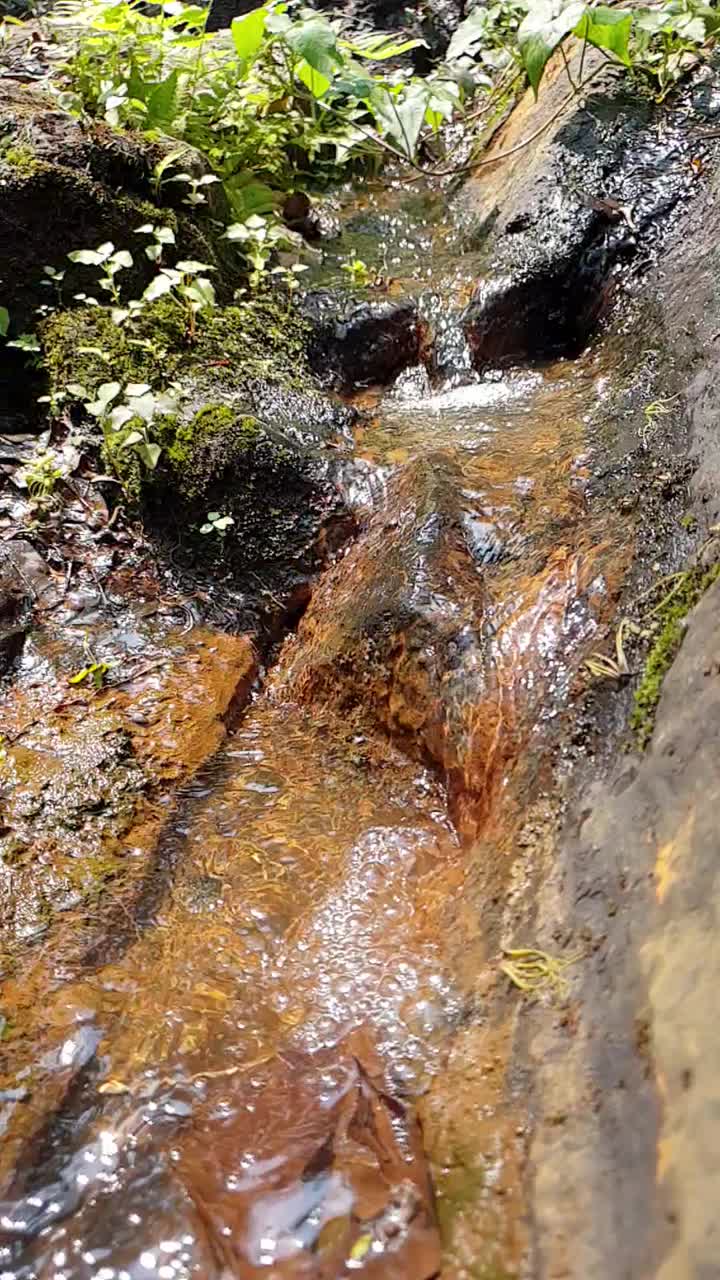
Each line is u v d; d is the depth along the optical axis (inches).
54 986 71.9
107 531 117.6
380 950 71.4
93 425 123.9
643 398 108.9
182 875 81.8
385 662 95.9
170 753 94.9
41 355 127.8
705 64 159.2
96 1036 67.5
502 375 140.7
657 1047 48.5
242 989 70.6
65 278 132.0
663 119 155.1
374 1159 56.4
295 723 101.3
